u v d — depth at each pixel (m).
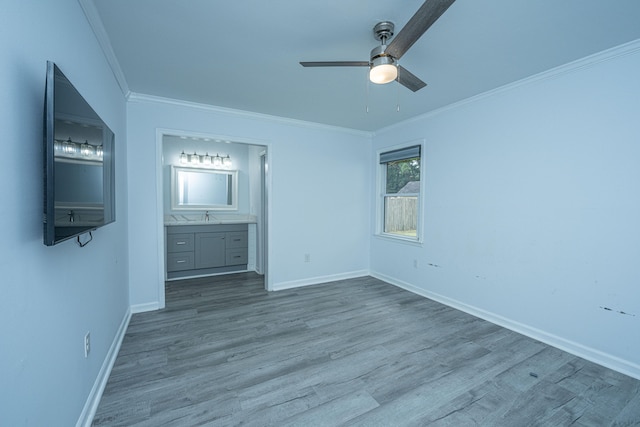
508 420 1.49
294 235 3.84
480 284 2.83
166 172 4.42
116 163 2.27
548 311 2.30
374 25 1.75
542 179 2.34
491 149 2.72
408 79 1.89
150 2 1.54
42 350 1.02
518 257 2.51
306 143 3.88
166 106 2.99
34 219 0.98
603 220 2.01
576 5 1.53
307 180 3.91
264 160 4.20
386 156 4.09
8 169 0.83
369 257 4.49
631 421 1.49
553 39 1.85
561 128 2.22
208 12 1.63
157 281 2.99
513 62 2.16
